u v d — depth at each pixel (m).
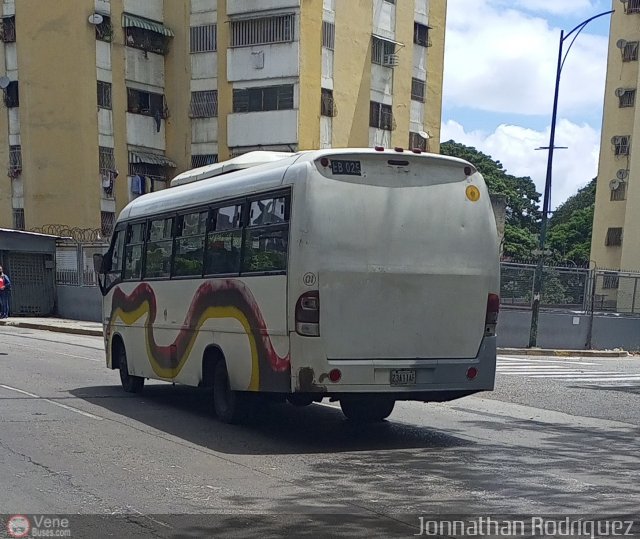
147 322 10.97
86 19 33.12
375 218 8.05
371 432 9.20
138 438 8.41
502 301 22.95
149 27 34.41
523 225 65.19
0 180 34.53
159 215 10.76
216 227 9.38
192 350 9.76
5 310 26.61
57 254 28.66
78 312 27.67
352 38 34.12
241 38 33.19
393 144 36.25
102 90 33.75
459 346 8.41
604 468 7.60
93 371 14.23
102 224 33.75
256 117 32.94
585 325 24.12
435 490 6.56
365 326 7.98
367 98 34.94
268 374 8.17
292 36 32.00
